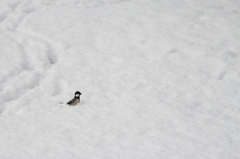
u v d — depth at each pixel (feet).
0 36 50.60
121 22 55.77
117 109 37.63
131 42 50.85
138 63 46.44
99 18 57.06
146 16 57.26
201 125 35.01
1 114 36.86
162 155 30.58
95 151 31.04
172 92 40.86
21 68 44.37
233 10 58.70
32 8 59.21
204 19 55.83
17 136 33.04
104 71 44.86
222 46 48.91
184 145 31.96
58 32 52.75
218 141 32.58
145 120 35.70
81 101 39.04
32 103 38.60
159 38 51.26
